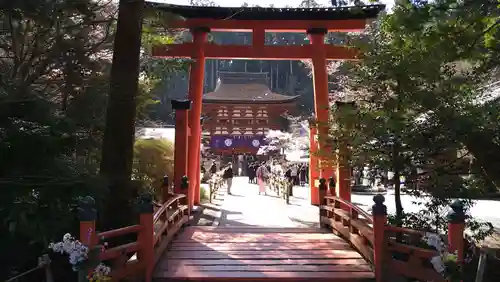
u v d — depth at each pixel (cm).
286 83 6512
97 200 658
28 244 614
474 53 674
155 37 1071
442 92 782
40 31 702
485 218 1332
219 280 694
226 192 2214
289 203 1703
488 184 835
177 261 786
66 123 609
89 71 776
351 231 885
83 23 733
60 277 655
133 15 802
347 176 1175
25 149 565
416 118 851
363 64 859
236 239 964
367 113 868
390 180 888
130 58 792
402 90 820
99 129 774
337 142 938
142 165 1519
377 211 707
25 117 581
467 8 640
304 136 3528
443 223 826
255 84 5094
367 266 755
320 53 1439
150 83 1119
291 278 695
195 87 1438
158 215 749
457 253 563
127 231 641
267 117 4597
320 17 1424
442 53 685
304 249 870
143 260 684
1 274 612
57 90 766
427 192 879
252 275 706
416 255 637
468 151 809
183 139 1320
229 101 4403
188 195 1188
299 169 3039
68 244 495
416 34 676
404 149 831
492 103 788
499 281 686
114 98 768
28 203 554
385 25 746
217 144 4550
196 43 1433
